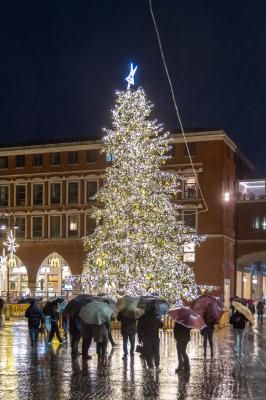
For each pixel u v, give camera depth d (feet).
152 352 65.41
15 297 227.40
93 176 263.49
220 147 248.93
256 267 294.05
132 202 142.51
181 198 250.16
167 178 150.82
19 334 118.32
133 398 48.03
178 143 253.24
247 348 94.68
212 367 68.90
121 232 142.00
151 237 142.10
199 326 63.36
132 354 72.64
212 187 247.70
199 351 88.74
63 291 257.75
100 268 144.97
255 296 291.99
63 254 265.75
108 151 149.28
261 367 69.21
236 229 252.83
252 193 277.44
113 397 48.42
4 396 48.67
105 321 71.26
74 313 76.48
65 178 268.21
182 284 148.46
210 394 50.42
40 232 270.87
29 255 271.08
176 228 146.61
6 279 254.68
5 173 277.44
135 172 143.95
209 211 246.47
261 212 259.80
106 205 146.30
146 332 65.46
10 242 239.50
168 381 57.31
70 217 266.98
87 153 266.36
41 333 115.34
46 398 47.78
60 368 66.23
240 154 276.82
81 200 265.34
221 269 242.17
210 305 79.30
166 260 142.51
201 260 244.63
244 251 260.42
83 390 51.75
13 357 77.25
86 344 72.64
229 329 151.84
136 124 147.64
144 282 141.28
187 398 48.26
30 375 60.90
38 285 268.41
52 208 268.82
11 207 275.18
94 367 67.10
